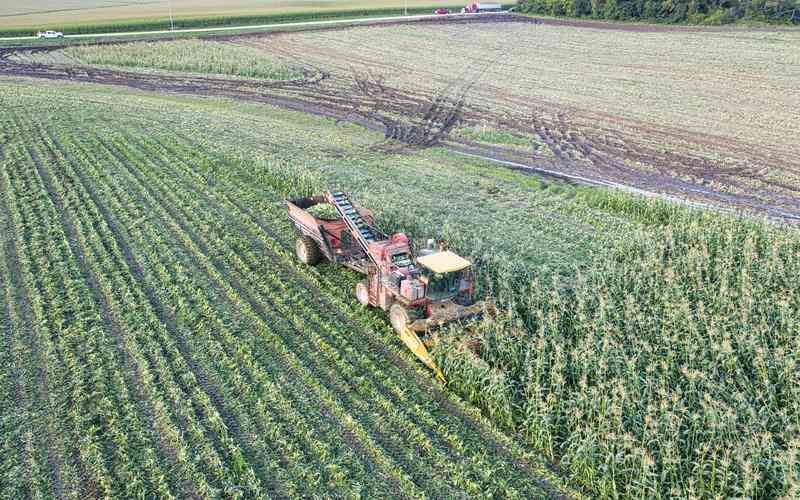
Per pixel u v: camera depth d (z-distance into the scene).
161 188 30.91
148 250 24.61
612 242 26.11
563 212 30.23
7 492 13.66
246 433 15.49
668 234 24.55
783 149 41.53
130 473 14.20
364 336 19.61
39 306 20.39
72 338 18.95
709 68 64.25
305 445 15.20
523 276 22.39
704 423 15.05
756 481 13.17
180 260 23.91
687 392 16.05
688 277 22.14
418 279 18.56
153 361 18.03
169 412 15.94
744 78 60.00
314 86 59.72
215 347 18.66
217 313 20.48
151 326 19.75
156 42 77.94
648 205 30.14
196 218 27.59
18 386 16.89
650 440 14.29
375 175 35.06
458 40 83.44
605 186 35.19
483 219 28.77
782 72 61.38
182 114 46.38
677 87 57.97
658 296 20.41
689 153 41.09
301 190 30.66
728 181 36.09
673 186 35.34
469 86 60.03
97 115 44.22
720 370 17.39
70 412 15.95
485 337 17.69
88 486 13.93
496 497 13.94
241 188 31.45
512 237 26.66
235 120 46.22
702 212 29.17
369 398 16.86
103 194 30.05
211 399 16.59
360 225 21.66
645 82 60.16
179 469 14.43
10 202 28.70
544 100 54.91
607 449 14.07
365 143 43.06
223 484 13.95
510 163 39.59
